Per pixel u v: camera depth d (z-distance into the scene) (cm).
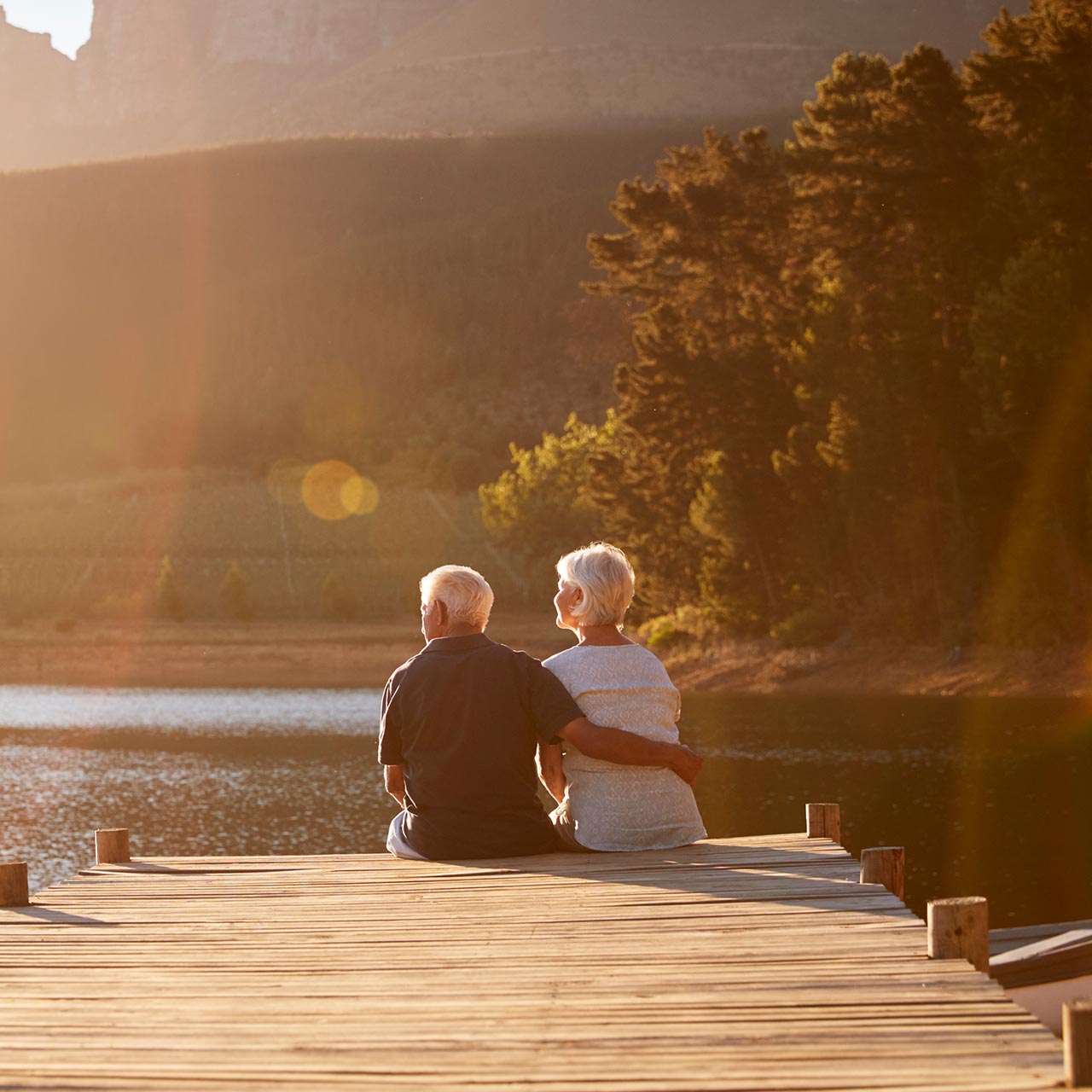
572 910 529
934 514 4700
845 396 4844
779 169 5662
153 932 520
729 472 5509
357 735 4288
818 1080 324
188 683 7638
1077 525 4150
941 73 4675
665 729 653
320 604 12262
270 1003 413
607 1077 333
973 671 4366
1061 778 2473
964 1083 317
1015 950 788
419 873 622
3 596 12350
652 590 6316
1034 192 4425
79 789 2933
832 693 4591
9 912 561
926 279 4725
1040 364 4088
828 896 540
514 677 646
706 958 449
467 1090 327
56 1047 372
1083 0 4328
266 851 2131
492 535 14625
